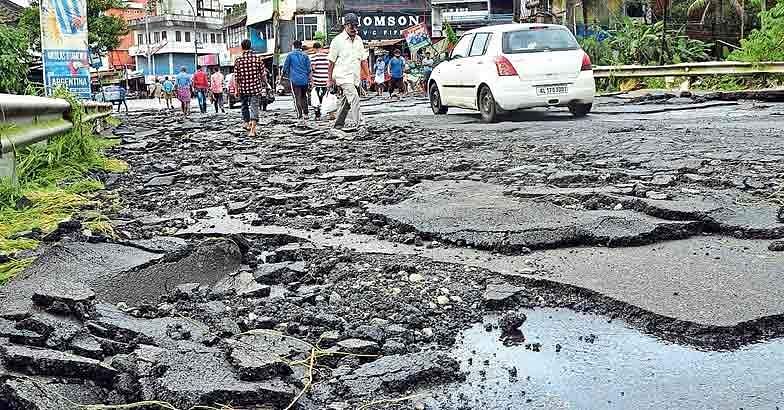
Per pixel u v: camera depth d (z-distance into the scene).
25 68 15.80
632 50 27.38
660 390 2.70
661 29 28.12
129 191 7.32
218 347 2.99
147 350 2.86
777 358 2.96
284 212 5.95
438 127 13.47
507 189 6.52
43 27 14.00
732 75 20.59
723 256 4.30
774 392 2.66
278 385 2.60
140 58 90.56
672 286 3.74
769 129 10.98
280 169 8.63
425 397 2.67
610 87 23.50
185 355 2.81
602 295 3.65
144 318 3.44
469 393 2.70
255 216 5.92
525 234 4.73
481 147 10.12
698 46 27.91
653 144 9.61
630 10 33.75
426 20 57.31
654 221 4.91
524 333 3.30
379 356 3.00
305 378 2.75
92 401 2.55
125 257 4.26
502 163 8.31
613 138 10.49
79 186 7.33
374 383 2.71
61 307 3.28
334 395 2.66
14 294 3.63
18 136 6.71
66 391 2.58
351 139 11.98
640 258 4.29
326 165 8.84
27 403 2.41
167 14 89.88
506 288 3.80
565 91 14.23
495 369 2.92
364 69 14.09
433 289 3.89
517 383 2.79
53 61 14.14
